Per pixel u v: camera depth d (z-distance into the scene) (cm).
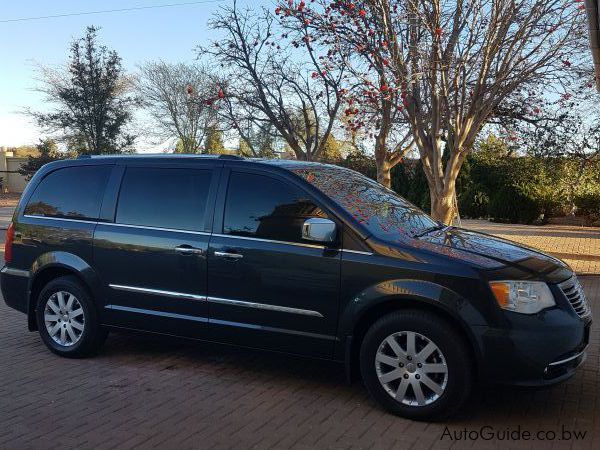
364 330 461
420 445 392
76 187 585
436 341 420
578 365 438
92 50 2891
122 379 515
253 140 1678
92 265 556
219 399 470
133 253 535
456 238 488
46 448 385
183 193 531
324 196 477
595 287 1013
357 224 459
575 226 2133
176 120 3438
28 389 490
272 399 471
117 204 556
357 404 462
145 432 410
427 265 429
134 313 538
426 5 991
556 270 451
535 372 407
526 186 2191
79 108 2906
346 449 386
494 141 2361
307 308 464
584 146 1777
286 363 560
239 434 407
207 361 566
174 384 503
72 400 466
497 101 1055
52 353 588
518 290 414
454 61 1029
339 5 1005
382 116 1159
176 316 518
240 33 1223
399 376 433
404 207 544
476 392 491
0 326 702
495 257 441
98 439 399
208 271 501
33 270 588
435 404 421
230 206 507
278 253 474
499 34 991
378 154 1184
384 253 444
